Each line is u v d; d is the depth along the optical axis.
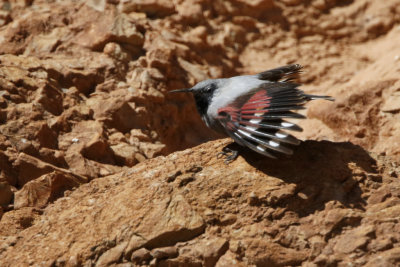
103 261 7.80
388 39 19.64
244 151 8.80
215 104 8.63
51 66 13.68
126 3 17.94
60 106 12.67
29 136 11.16
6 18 15.85
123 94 13.91
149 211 8.11
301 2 20.48
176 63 16.25
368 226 7.55
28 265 7.97
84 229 8.28
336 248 7.45
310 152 8.59
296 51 19.05
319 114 13.55
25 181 10.30
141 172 9.20
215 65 17.72
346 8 20.72
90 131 12.21
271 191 8.02
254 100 8.01
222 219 7.93
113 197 8.68
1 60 13.18
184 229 7.85
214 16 19.42
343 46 19.69
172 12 18.42
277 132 7.45
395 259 7.17
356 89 13.63
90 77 14.18
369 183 8.13
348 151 8.62
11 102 11.83
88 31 15.55
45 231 8.54
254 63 18.48
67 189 10.27
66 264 7.89
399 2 20.56
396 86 13.41
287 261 7.50
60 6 16.50
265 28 19.61
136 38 15.73
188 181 8.38
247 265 7.52
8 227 9.16
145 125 13.64
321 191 8.02
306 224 7.74
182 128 15.29
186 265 7.63
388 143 12.57
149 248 7.85
